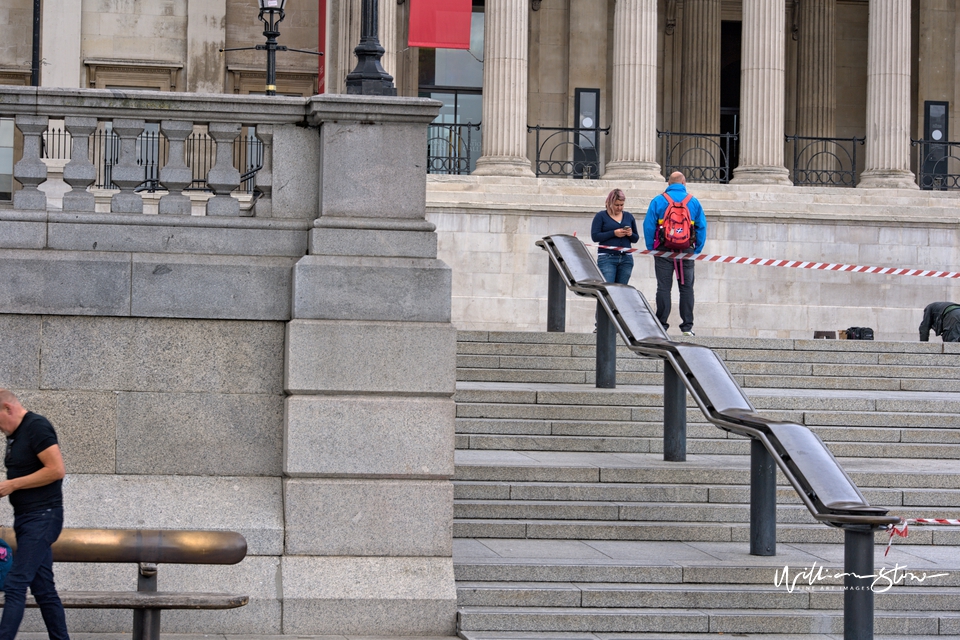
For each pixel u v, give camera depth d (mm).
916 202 30547
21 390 10781
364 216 11156
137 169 11242
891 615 10875
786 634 10672
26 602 8852
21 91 10977
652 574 11188
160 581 10430
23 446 8508
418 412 10945
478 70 36031
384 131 11180
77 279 10797
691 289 20828
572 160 35531
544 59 36000
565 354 19047
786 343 19781
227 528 10633
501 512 12727
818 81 36562
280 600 10500
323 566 10688
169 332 10992
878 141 31203
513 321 28859
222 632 10445
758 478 11844
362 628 10555
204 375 11023
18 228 10898
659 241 20719
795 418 16266
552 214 29156
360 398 10906
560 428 15445
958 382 18922
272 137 11328
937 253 30094
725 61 38188
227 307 10992
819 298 29625
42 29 32594
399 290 11023
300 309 10891
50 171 28375
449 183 29344
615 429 15484
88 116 11164
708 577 11219
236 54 34000
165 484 10852
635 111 30391
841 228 29859
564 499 13078
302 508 10758
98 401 10883
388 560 10797
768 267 29516
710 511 12922
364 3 11445
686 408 15734
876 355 19656
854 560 9445
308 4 34312
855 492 9906
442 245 28844
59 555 8875
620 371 18453
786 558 11727
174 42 33625
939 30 36625
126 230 11039
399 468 10898
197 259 10992
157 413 10961
